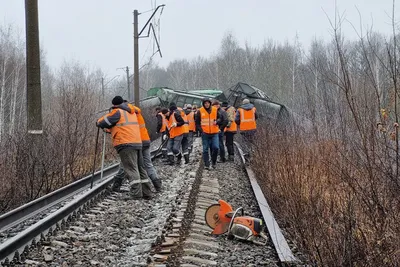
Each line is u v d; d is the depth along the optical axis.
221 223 7.43
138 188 10.12
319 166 8.22
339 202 6.32
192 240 6.95
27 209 8.33
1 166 9.45
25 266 5.54
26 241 6.14
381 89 5.96
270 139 13.38
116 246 6.66
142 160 10.50
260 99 26.12
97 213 8.63
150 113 33.38
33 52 11.04
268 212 8.62
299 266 5.91
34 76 11.05
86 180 11.91
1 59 43.91
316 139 9.93
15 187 9.45
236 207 9.87
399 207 5.38
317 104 10.18
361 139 6.02
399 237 4.98
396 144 5.46
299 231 6.69
